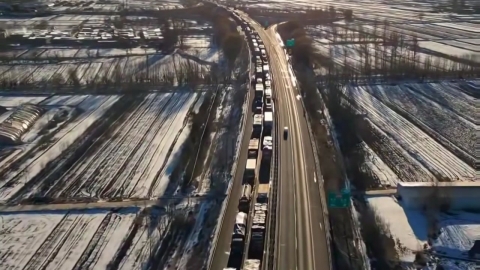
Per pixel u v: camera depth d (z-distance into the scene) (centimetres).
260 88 6538
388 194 4072
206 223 3725
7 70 8200
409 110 6097
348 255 3234
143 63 8506
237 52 8775
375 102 6400
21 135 5572
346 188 4044
